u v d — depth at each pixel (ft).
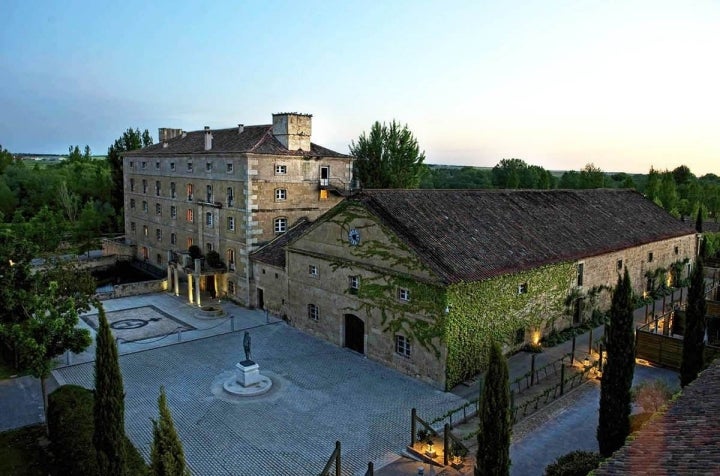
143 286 151.64
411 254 89.71
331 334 110.22
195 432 73.26
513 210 119.85
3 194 272.51
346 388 87.81
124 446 50.96
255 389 85.92
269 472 63.82
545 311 105.40
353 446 69.67
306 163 142.41
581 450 65.51
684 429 39.96
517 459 65.26
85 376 92.12
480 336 91.40
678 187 360.89
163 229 177.99
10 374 92.43
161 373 94.07
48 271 82.84
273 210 137.49
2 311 73.77
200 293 152.56
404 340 93.71
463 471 63.16
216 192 146.72
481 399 50.08
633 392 80.64
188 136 178.09
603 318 120.47
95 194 298.97
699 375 52.06
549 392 84.28
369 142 215.51
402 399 83.66
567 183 368.89
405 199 104.68
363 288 100.73
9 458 65.67
